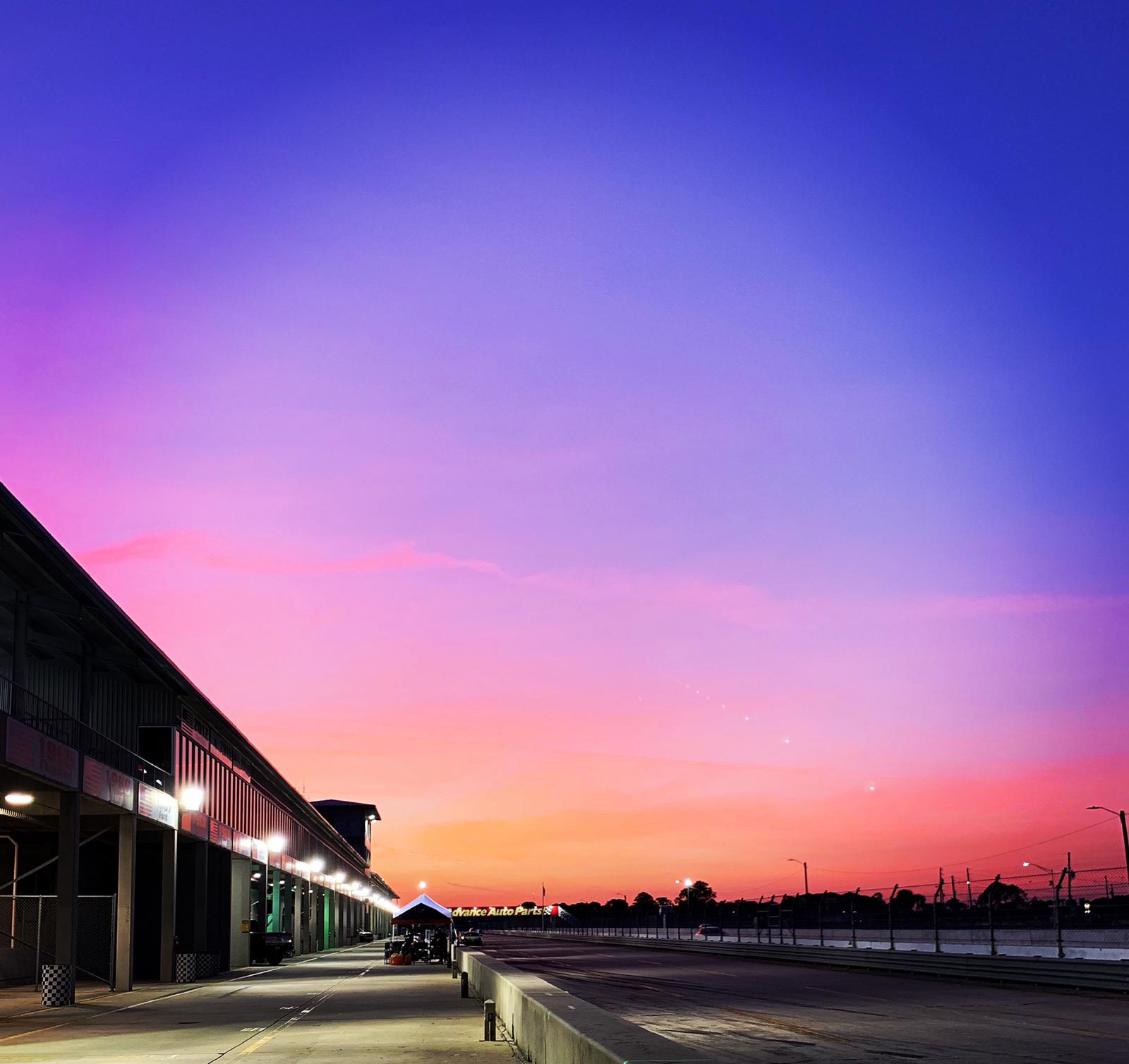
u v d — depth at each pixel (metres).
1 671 38.31
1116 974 31.16
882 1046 19.72
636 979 43.00
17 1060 18.75
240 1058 18.47
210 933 54.34
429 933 64.94
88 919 49.81
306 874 81.69
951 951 44.19
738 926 74.25
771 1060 17.39
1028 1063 17.00
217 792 54.41
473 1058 17.94
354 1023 24.83
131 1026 25.30
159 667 44.12
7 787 32.06
